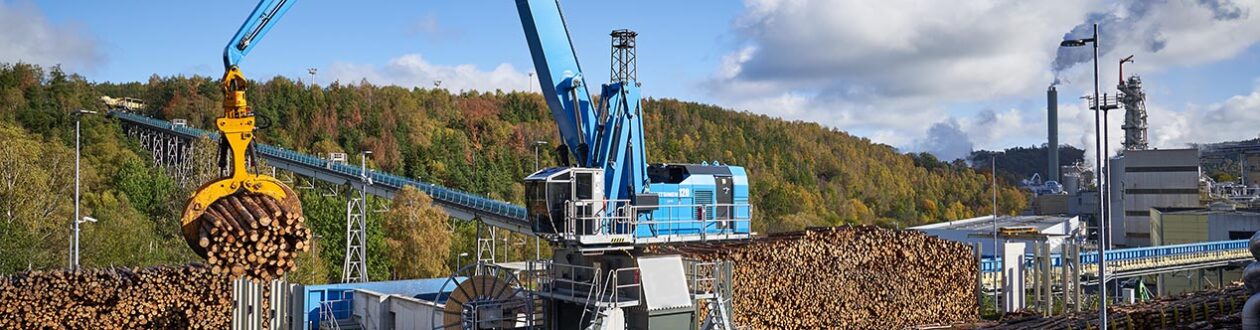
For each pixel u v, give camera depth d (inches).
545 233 1043.3
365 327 1421.0
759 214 4554.6
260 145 3196.4
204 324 1199.6
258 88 5442.9
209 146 3560.5
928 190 6998.0
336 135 5172.2
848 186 6437.0
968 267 1533.0
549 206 1021.2
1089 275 1872.5
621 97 1039.0
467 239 2824.8
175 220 2861.7
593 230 1017.5
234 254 617.6
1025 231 1966.0
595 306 989.8
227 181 637.3
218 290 1210.0
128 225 2245.3
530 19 1016.2
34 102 4146.2
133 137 4229.8
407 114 5580.7
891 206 6279.5
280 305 1055.0
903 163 7657.5
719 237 1125.1
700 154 6156.5
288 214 636.1
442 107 6127.0
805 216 4635.8
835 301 1333.7
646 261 1005.2
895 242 1427.2
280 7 764.0
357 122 5344.5
